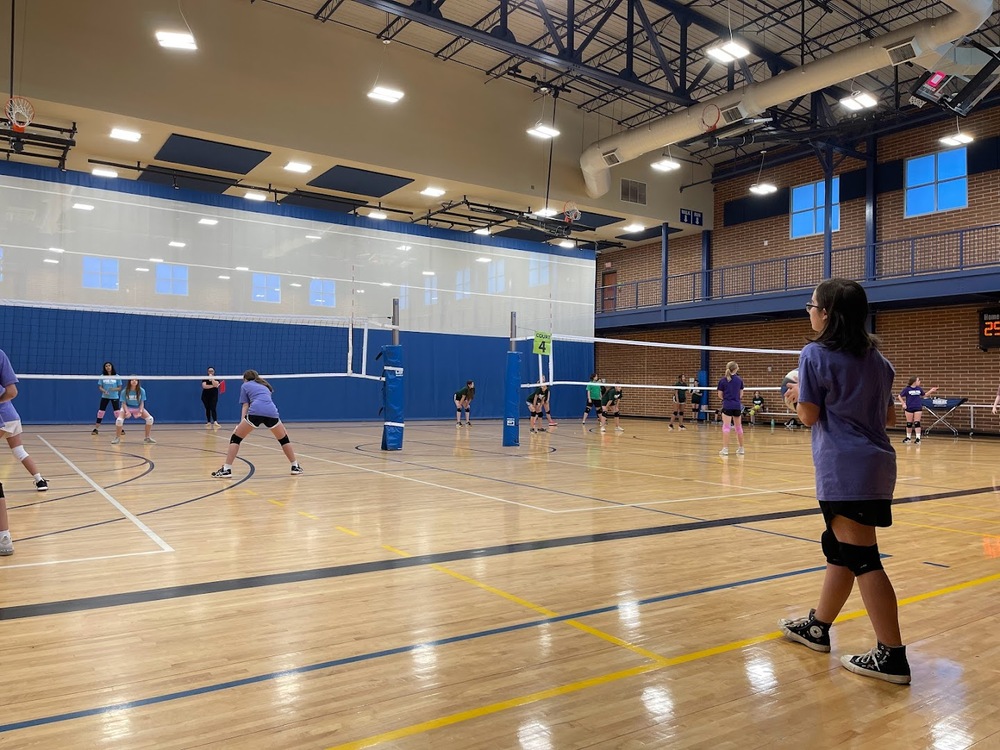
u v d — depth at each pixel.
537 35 16.16
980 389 16.66
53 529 5.14
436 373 21.86
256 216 18.25
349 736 2.11
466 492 7.12
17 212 15.74
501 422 21.20
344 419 20.66
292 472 8.41
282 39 15.30
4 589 3.63
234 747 2.03
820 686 2.52
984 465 10.45
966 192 16.70
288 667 2.64
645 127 16.52
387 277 20.20
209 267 17.70
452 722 2.21
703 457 11.20
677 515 5.95
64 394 17.06
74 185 16.25
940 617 3.32
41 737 2.08
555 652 2.82
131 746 2.03
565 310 23.31
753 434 17.19
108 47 13.51
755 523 5.61
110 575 3.92
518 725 2.20
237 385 18.94
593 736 2.13
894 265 18.05
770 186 19.31
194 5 14.33
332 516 5.75
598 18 15.22
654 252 25.05
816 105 16.45
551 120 19.06
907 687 2.51
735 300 19.83
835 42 15.55
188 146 15.34
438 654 2.79
